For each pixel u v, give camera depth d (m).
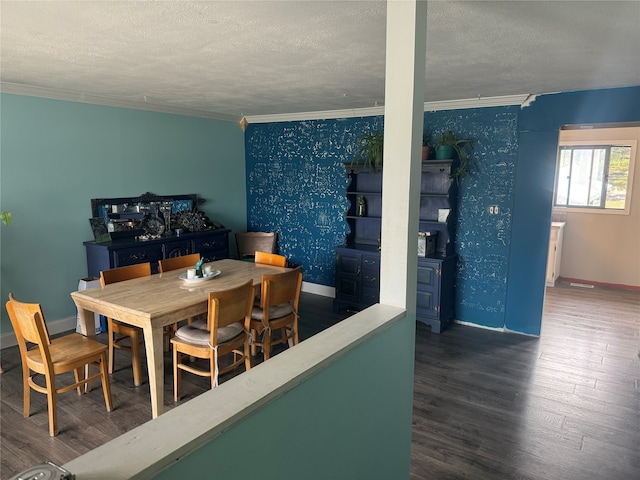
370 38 2.36
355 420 1.68
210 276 3.55
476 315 4.66
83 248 4.52
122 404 3.10
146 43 2.46
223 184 5.95
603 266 6.34
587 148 6.29
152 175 5.07
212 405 1.16
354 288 4.93
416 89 1.73
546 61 2.80
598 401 3.15
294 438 1.37
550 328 4.62
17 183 4.00
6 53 2.70
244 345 3.28
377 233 5.15
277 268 3.98
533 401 3.15
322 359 1.44
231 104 4.85
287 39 2.38
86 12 1.96
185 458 1.00
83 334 3.20
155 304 2.86
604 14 1.95
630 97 3.64
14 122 3.93
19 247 4.07
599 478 2.36
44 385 3.36
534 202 4.20
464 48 2.51
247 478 1.20
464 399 3.18
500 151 4.30
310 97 4.34
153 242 4.66
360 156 5.09
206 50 2.62
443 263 4.35
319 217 5.70
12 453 2.56
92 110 4.47
